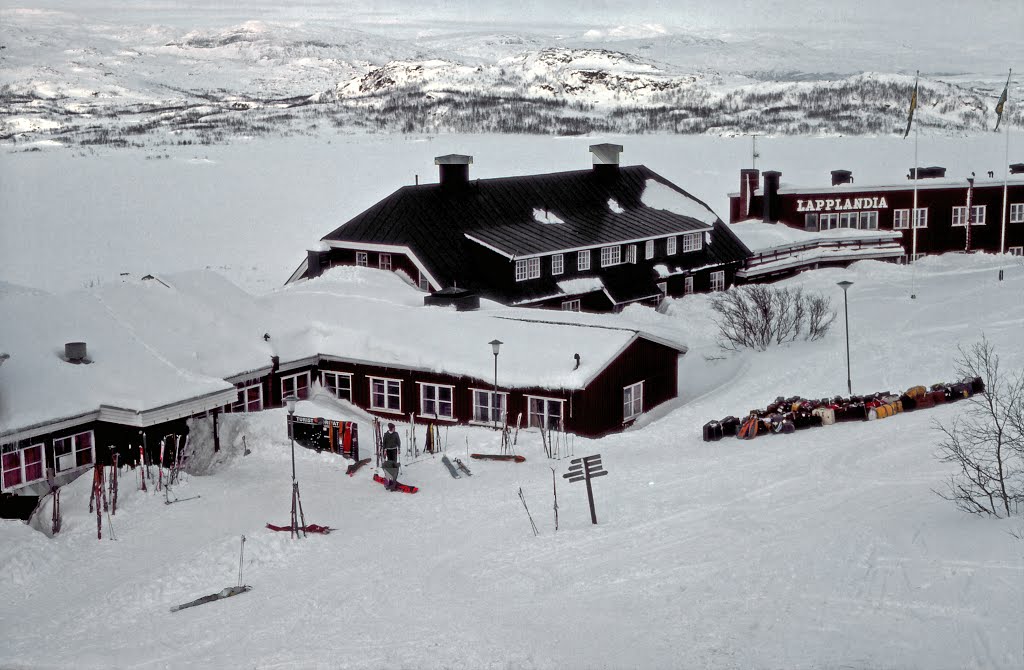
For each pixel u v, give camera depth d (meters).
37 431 30.38
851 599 18.19
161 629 19.64
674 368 41.03
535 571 21.42
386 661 17.42
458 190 56.03
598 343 37.78
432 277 51.16
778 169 131.62
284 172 127.19
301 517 25.22
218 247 84.44
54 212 98.88
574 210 59.09
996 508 21.91
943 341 43.81
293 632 19.02
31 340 33.75
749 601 18.64
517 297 51.97
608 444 33.53
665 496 26.44
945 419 31.95
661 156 145.38
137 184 115.69
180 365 35.75
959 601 17.45
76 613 20.81
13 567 23.38
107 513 27.06
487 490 28.47
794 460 28.86
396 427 36.44
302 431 33.31
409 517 26.36
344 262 55.56
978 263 65.56
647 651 17.03
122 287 39.25
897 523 21.80
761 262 65.50
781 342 46.34
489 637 18.08
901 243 72.44
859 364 41.53
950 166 131.25
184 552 24.31
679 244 60.59
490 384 37.25
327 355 40.72
